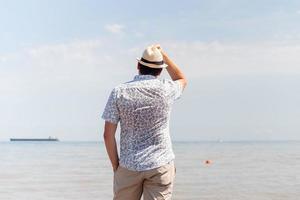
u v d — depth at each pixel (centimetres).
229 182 2431
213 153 7506
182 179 2628
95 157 5972
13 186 2252
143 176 423
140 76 432
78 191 2016
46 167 3806
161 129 427
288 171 3231
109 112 424
